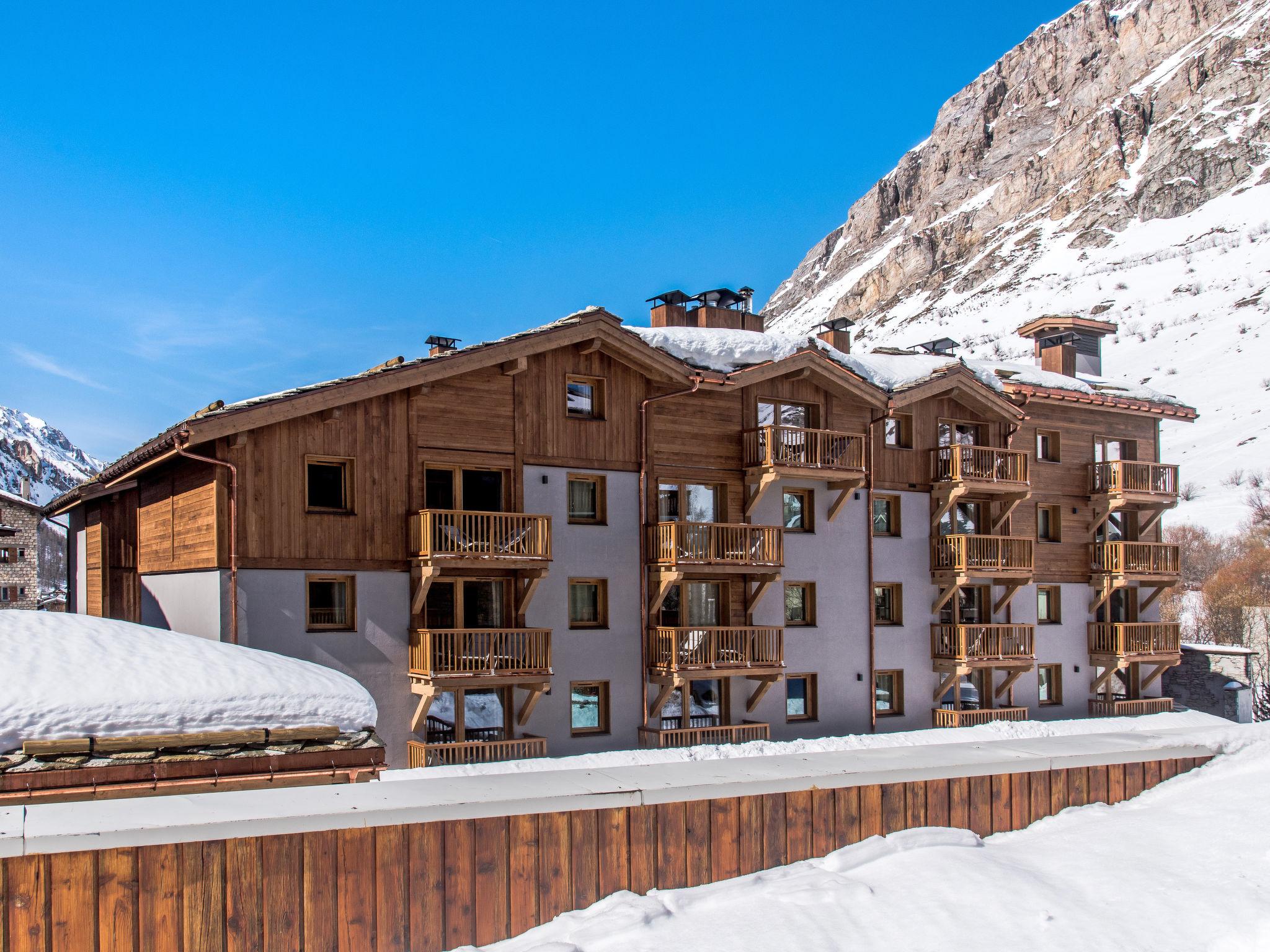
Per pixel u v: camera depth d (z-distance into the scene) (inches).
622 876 330.6
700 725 1073.5
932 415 1255.5
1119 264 7637.8
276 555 855.1
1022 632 1259.8
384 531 906.7
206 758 410.6
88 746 400.5
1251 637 2144.4
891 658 1198.9
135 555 1109.1
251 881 289.1
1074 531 1365.7
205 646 497.7
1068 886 333.1
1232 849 343.6
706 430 1091.3
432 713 927.0
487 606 967.6
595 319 981.2
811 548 1147.9
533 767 853.2
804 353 1109.1
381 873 302.2
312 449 877.2
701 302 1327.5
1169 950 292.5
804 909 319.6
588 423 1018.7
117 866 276.8
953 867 343.6
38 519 2417.6
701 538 1035.3
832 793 361.4
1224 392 4611.2
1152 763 426.9
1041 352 1539.1
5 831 276.1
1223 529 3157.0
